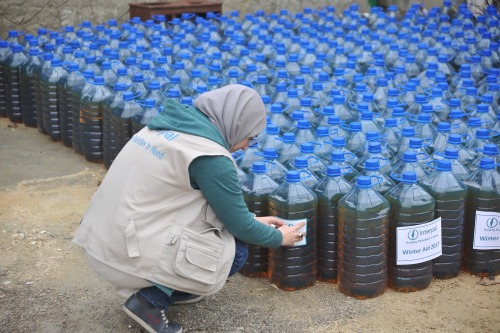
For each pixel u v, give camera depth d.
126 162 3.46
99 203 3.53
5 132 7.09
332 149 4.66
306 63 7.00
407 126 4.77
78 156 6.39
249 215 3.47
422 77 6.50
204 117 3.44
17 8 8.74
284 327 3.82
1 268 4.42
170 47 7.34
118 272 3.43
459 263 4.33
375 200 3.91
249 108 3.44
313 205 4.05
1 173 5.97
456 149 4.29
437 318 3.89
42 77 6.61
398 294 4.14
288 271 4.12
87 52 7.19
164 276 3.37
